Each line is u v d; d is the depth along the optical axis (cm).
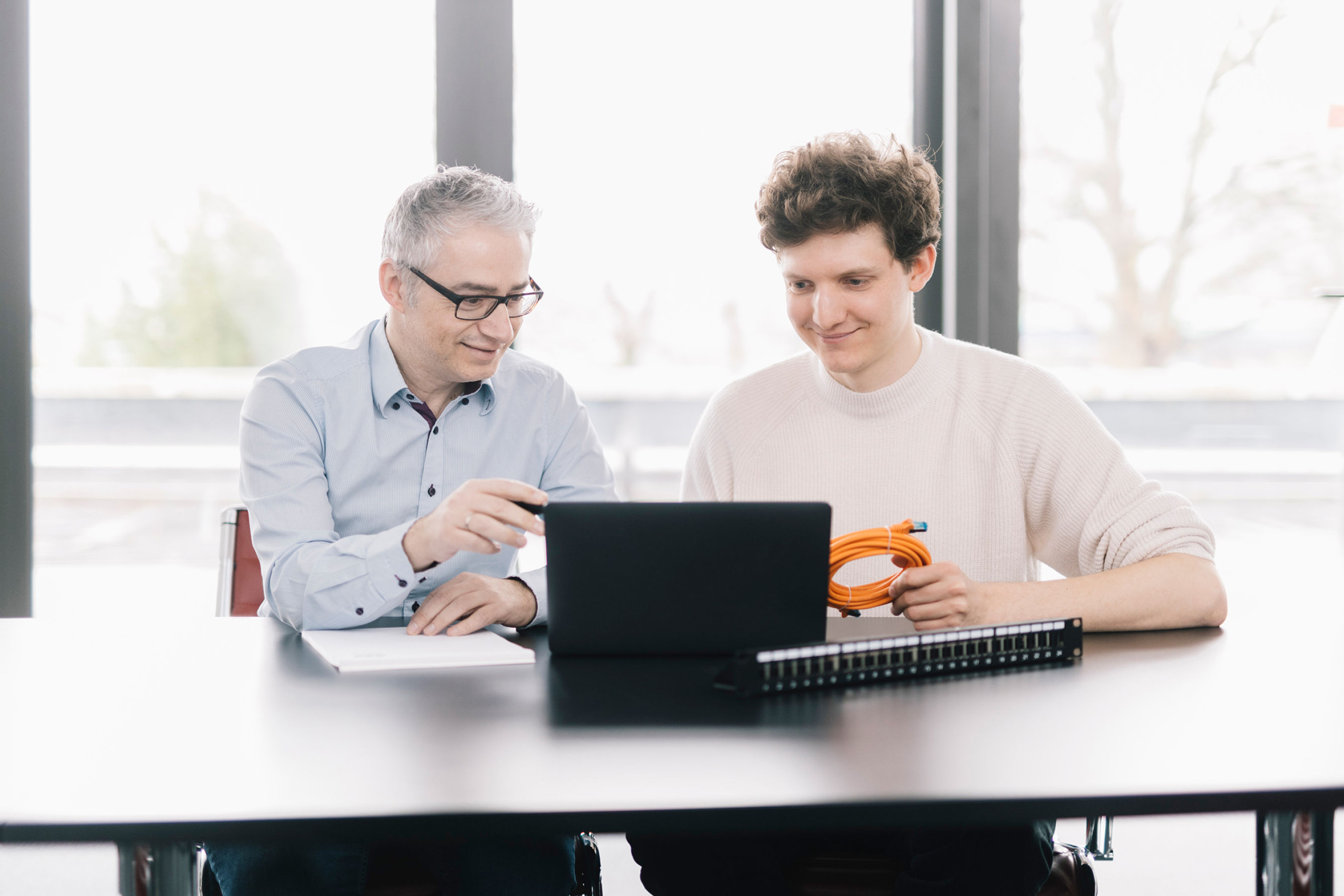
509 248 144
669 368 260
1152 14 247
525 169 246
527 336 255
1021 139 244
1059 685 102
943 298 250
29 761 80
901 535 126
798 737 86
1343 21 248
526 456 168
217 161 253
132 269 253
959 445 161
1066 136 248
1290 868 101
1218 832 237
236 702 96
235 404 379
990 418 161
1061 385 162
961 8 238
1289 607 142
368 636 123
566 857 127
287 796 73
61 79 243
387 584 125
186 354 258
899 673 104
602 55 246
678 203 251
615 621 112
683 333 258
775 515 111
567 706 95
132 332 255
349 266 256
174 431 379
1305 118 250
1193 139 250
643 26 247
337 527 161
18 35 231
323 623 128
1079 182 250
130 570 380
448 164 239
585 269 251
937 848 107
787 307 153
